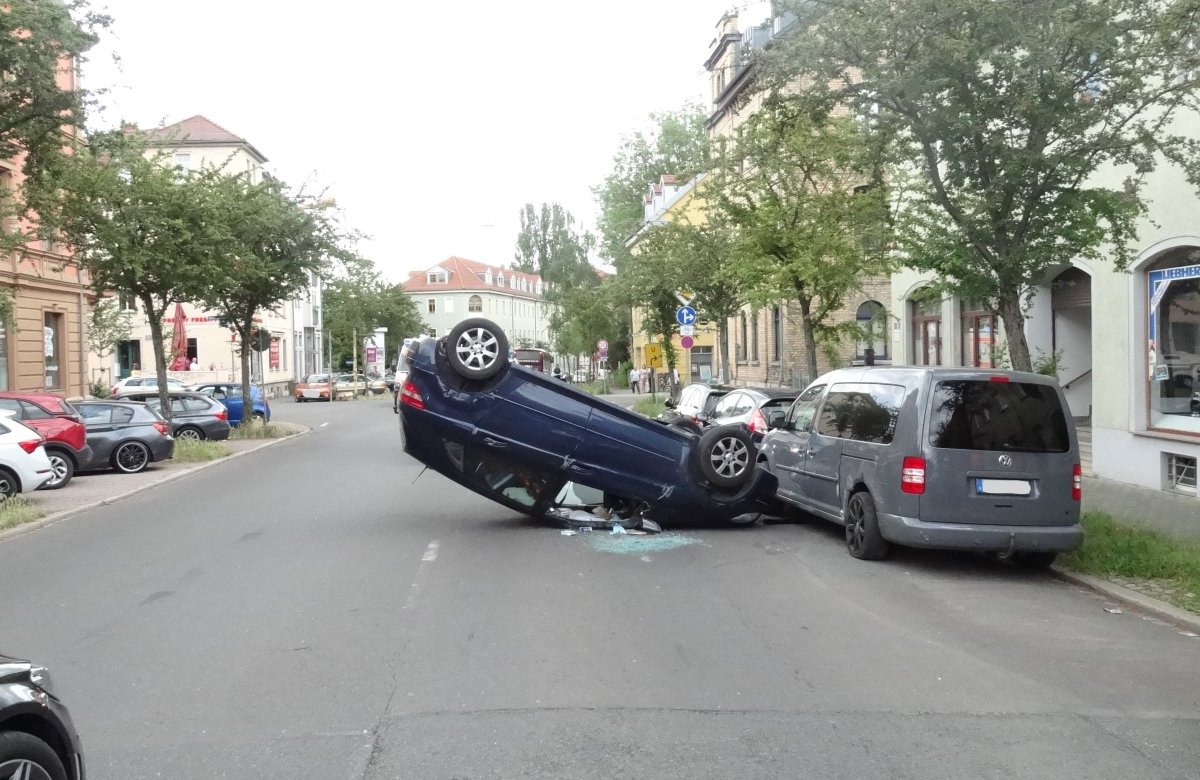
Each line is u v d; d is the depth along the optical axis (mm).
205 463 20609
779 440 12242
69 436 16578
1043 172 9906
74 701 5527
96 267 21281
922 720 5184
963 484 8867
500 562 9477
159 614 7559
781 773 4477
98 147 16516
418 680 5824
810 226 17516
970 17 9531
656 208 54594
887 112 10672
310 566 9320
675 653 6387
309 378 57219
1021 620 7379
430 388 10891
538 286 130375
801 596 8094
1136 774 4520
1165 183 12938
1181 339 13023
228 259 22594
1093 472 14883
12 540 11508
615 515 11727
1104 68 9766
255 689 5695
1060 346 18234
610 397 50156
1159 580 8477
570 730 5000
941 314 20328
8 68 13953
